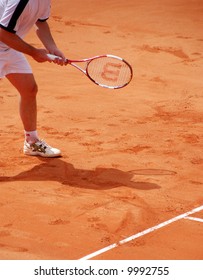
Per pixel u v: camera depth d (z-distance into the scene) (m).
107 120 14.55
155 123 14.35
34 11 10.61
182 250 8.53
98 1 28.62
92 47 22.00
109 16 26.14
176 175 11.16
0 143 12.86
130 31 24.08
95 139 13.14
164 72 19.12
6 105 15.80
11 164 11.66
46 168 11.48
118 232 9.03
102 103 15.98
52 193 10.36
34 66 19.62
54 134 13.48
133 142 12.94
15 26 10.33
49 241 8.74
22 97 11.68
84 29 24.31
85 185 10.70
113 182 10.83
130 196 10.23
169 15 26.22
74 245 8.63
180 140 13.10
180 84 17.91
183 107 15.77
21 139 13.11
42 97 16.50
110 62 12.26
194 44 22.25
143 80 18.20
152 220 9.41
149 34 23.61
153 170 11.40
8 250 8.46
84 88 17.38
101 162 11.77
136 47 21.89
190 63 20.11
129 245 8.64
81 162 11.77
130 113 15.16
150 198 10.18
